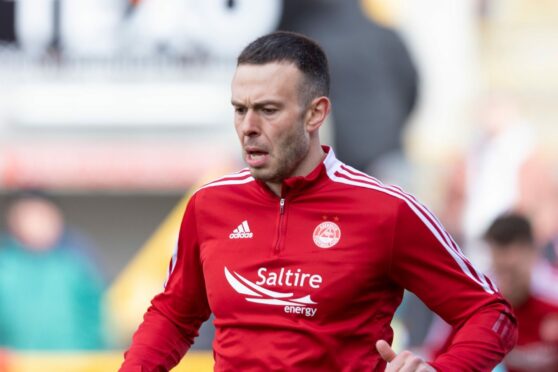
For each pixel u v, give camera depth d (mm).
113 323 31406
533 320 18781
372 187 11047
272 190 11219
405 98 31641
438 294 11031
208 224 11445
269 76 10656
